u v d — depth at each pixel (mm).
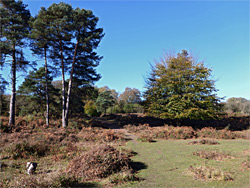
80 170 7328
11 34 18781
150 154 10930
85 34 21812
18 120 21219
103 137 16141
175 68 23609
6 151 10695
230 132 18281
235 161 8844
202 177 6770
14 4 19891
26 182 5973
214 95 21828
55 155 10594
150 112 24484
